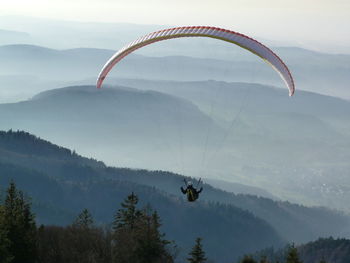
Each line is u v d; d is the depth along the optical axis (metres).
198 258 77.31
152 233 81.38
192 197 46.62
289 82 59.25
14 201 71.75
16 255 66.62
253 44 58.38
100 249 76.44
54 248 73.50
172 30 57.62
